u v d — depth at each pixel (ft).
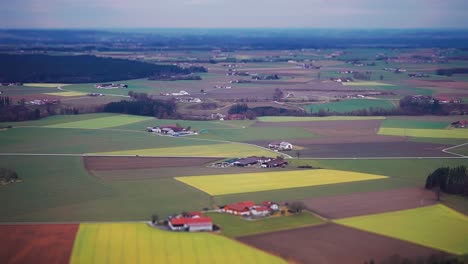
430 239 571.28
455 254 536.01
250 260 513.04
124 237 562.66
